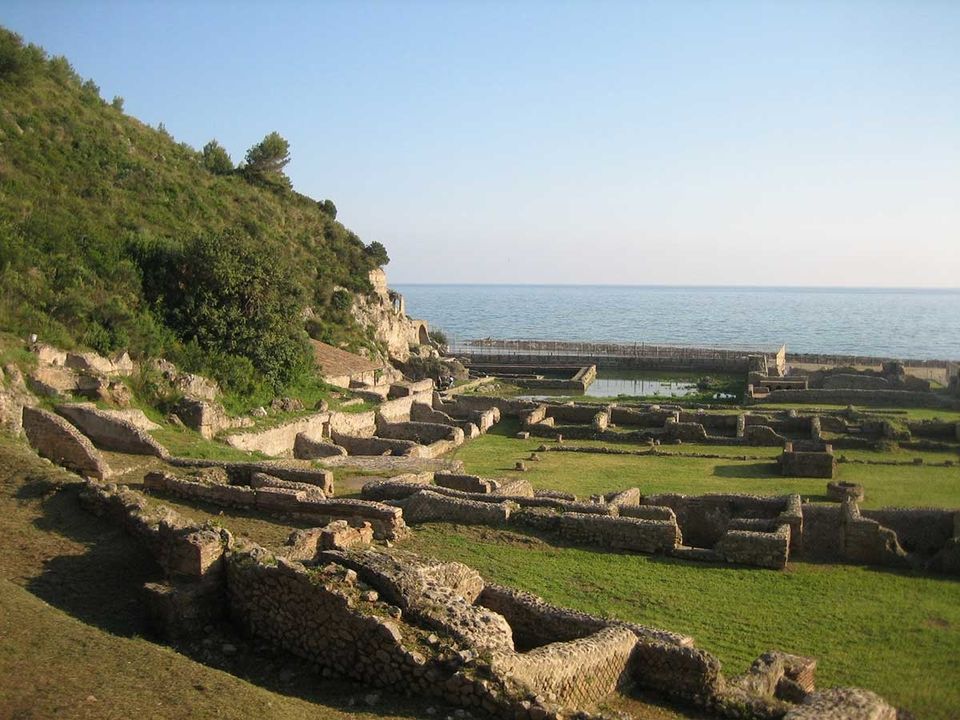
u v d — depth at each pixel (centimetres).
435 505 2739
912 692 1666
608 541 2583
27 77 5962
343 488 3127
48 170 5278
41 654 1320
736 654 1830
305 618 1441
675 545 2550
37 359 3341
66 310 3838
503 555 2436
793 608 2144
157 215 5662
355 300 7275
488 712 1232
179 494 2656
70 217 4831
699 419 5350
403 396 5700
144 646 1402
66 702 1184
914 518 2722
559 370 8988
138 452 3088
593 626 1530
